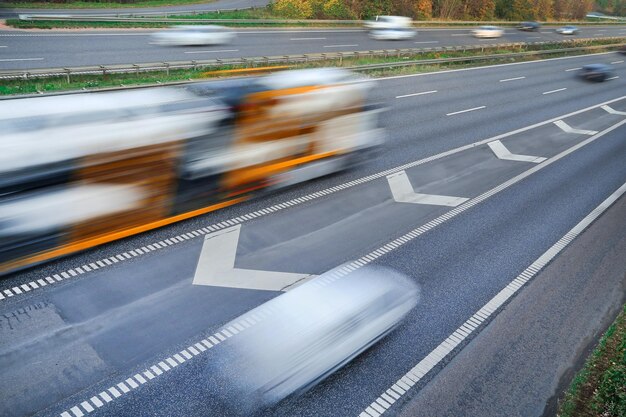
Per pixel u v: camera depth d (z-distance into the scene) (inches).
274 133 590.6
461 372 376.2
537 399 360.2
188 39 1326.3
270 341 336.8
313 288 378.0
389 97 1117.1
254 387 323.6
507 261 527.5
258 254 497.4
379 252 520.7
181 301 421.4
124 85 928.3
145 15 1658.5
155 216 502.9
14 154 395.9
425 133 908.6
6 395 319.6
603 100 1371.8
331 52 1423.5
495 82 1440.7
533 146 913.5
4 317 381.7
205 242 505.7
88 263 453.1
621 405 346.3
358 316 366.0
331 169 685.3
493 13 2942.9
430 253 528.7
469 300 459.2
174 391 334.6
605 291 494.3
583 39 2522.1
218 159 538.6
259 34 1599.4
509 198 681.0
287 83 610.2
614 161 870.4
